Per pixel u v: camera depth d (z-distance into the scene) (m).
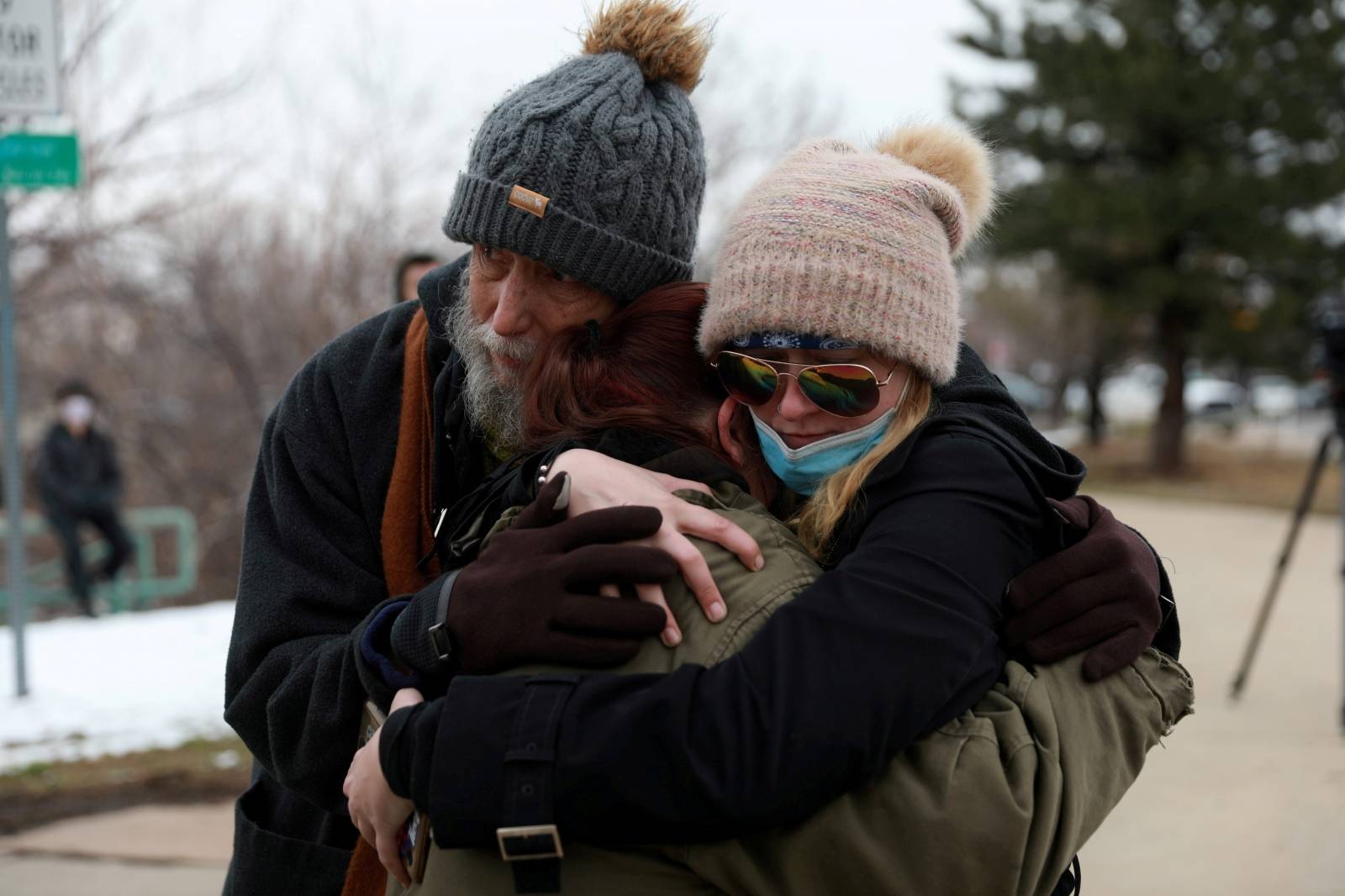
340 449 1.74
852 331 1.37
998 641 1.33
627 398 1.52
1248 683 6.11
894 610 1.22
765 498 1.59
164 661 6.73
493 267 1.62
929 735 1.24
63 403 9.47
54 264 12.20
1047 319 27.05
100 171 11.72
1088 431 28.02
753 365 1.42
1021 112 19.61
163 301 12.92
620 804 1.16
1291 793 4.35
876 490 1.37
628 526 1.28
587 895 1.21
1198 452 23.34
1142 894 3.52
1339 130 18.22
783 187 1.43
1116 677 1.36
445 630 1.31
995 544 1.31
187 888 3.73
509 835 1.17
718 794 1.15
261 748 1.65
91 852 4.02
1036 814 1.24
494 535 1.40
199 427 12.95
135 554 10.54
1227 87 17.61
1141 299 18.53
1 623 10.50
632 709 1.18
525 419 1.56
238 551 12.66
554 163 1.55
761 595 1.30
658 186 1.60
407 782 1.25
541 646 1.24
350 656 1.49
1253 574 9.80
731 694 1.19
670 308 1.57
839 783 1.17
